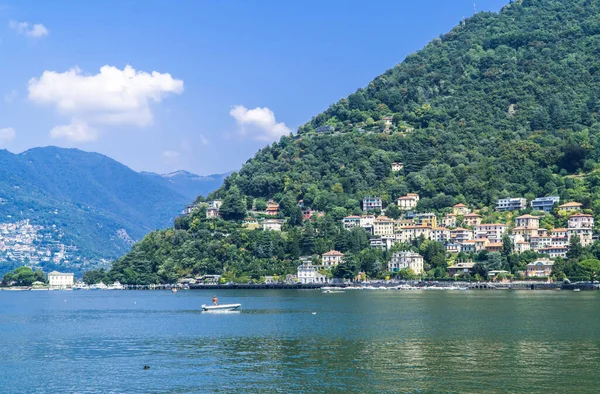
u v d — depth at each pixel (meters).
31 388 173.75
